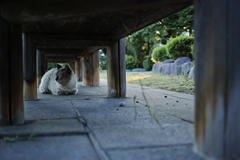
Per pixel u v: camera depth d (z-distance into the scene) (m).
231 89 1.79
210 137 1.86
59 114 3.73
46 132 2.54
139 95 6.62
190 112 3.93
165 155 1.93
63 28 5.20
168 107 4.50
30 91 5.71
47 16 2.58
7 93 2.80
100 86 10.39
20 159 1.84
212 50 1.84
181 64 11.62
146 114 3.73
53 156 1.91
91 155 1.94
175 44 12.95
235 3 1.78
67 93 6.98
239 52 1.78
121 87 6.11
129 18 4.15
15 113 2.89
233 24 1.78
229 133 1.80
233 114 1.79
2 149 2.07
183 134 2.54
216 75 1.82
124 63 6.08
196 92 1.99
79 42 5.78
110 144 2.19
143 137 2.42
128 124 3.01
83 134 2.60
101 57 35.25
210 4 1.85
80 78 13.84
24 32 5.62
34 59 5.77
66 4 2.46
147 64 24.78
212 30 1.84
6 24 2.74
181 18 10.41
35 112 3.92
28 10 2.55
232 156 1.80
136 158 1.86
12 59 2.82
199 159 1.85
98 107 4.46
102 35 5.90
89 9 2.44
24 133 2.51
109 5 2.37
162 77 11.73
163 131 2.67
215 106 1.83
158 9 3.32
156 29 11.23
